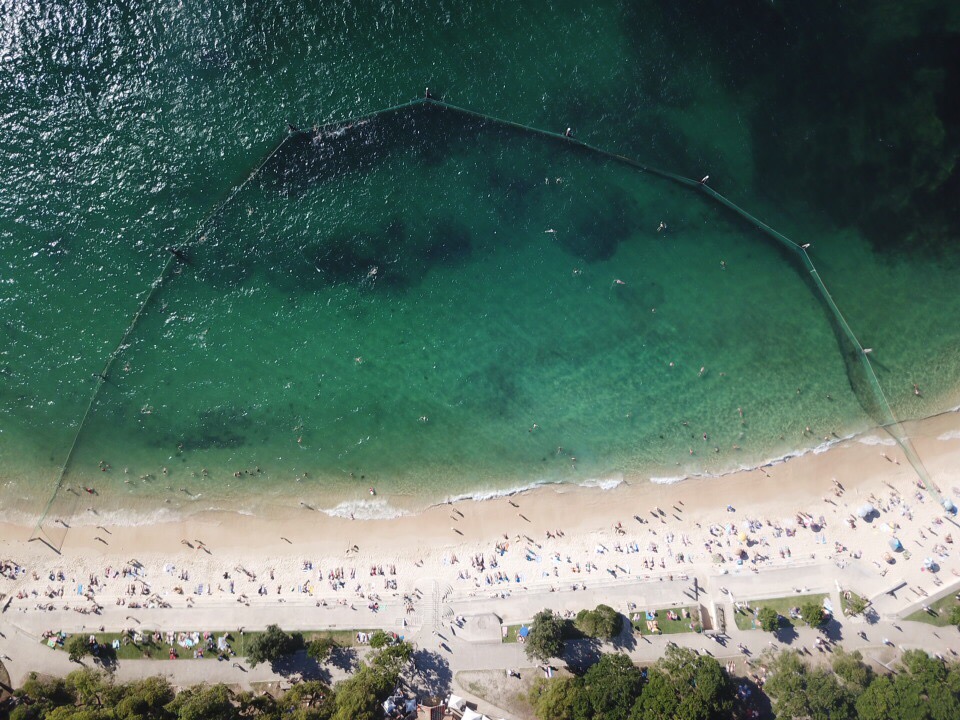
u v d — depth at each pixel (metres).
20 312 56.28
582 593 51.97
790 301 54.84
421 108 56.44
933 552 51.00
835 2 55.34
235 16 56.59
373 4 56.44
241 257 56.44
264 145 56.44
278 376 55.97
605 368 55.16
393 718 50.53
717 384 54.44
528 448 54.50
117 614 52.75
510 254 56.28
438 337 56.03
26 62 56.56
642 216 55.84
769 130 55.50
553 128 56.25
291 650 51.38
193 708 47.81
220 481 55.03
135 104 56.69
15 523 54.62
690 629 51.03
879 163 54.94
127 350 56.06
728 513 52.78
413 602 52.44
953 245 54.22
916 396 53.25
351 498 54.50
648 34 55.91
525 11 56.31
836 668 49.22
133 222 56.41
